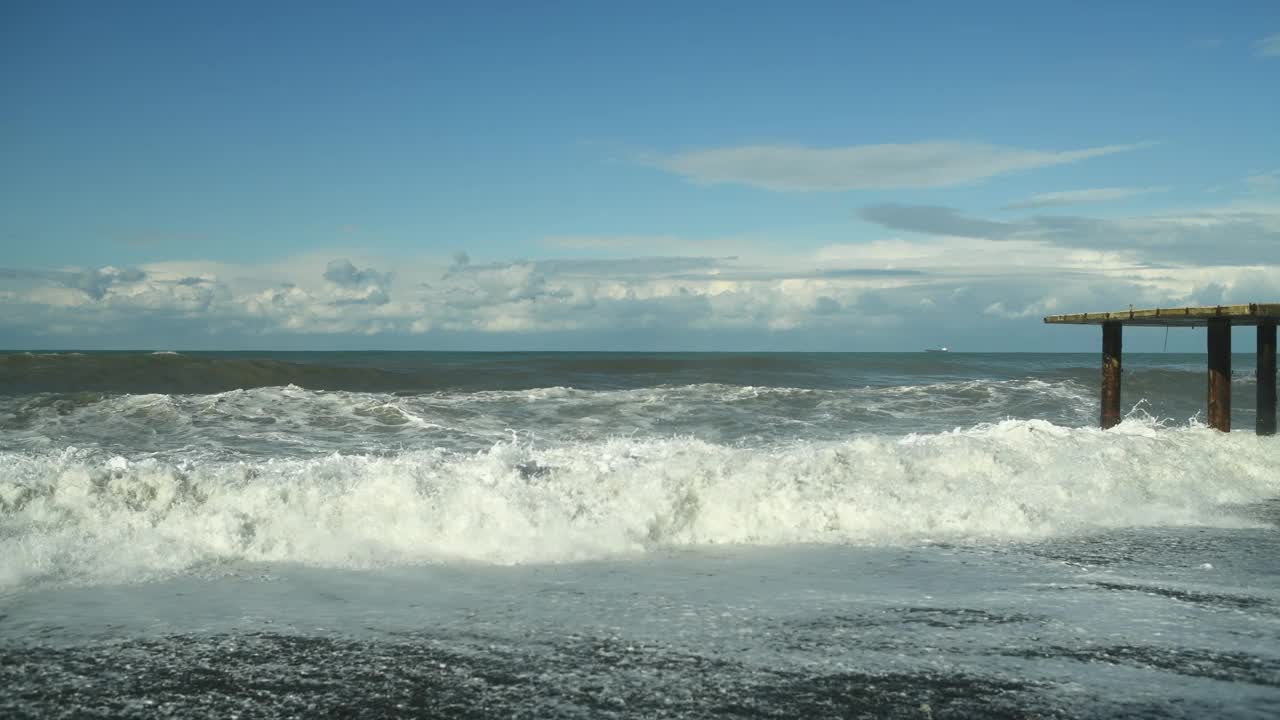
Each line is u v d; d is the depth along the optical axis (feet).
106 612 14.34
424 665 12.06
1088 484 25.53
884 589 16.17
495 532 19.38
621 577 17.02
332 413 42.78
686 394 56.59
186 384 64.49
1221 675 11.78
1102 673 11.82
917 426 46.70
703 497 21.26
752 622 14.05
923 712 10.50
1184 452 29.78
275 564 17.48
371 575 16.92
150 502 18.81
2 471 19.12
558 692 11.12
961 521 21.90
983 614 14.53
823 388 83.30
